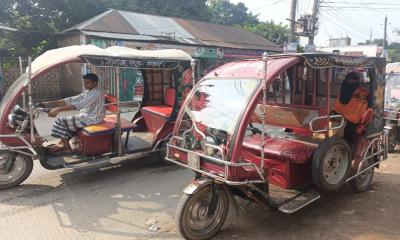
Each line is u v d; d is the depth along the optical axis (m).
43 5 18.02
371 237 3.86
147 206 4.71
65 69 15.52
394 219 4.29
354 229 4.04
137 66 5.69
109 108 6.64
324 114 4.57
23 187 5.39
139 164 6.51
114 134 5.73
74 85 15.11
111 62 5.44
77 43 14.99
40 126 9.56
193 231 3.77
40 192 5.20
